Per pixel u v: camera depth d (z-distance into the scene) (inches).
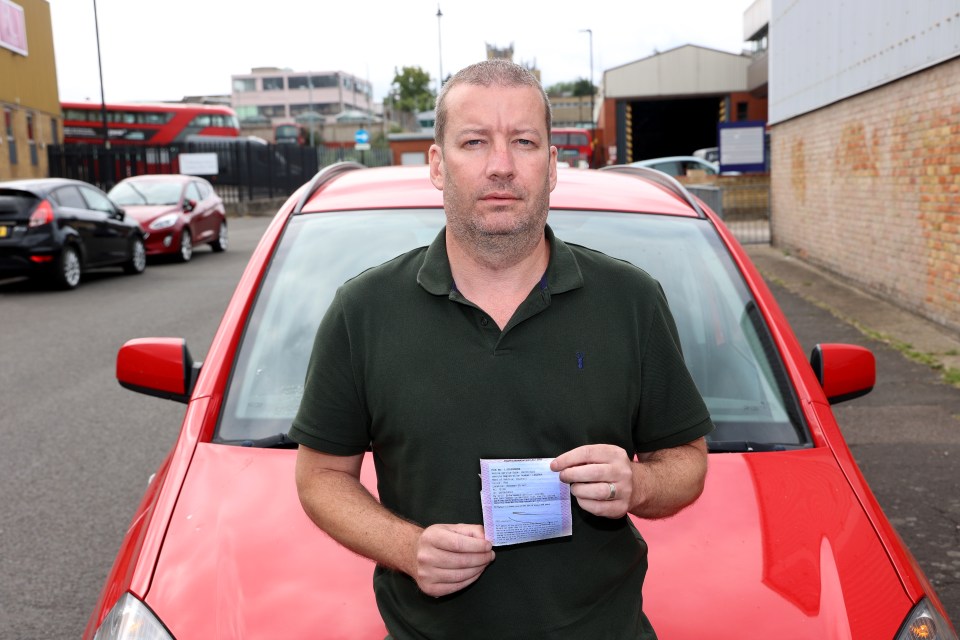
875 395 256.7
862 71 423.5
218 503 88.5
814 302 408.5
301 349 109.1
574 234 121.2
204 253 772.6
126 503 187.5
